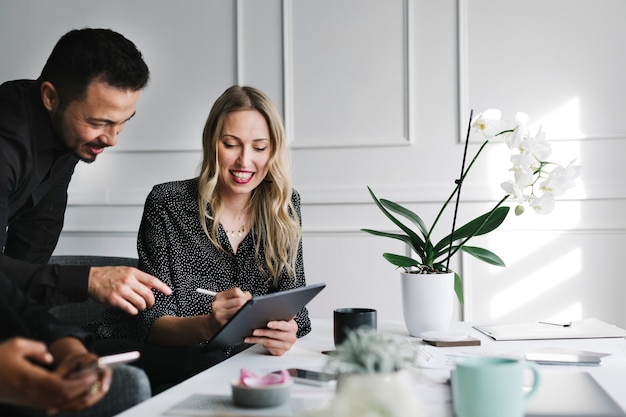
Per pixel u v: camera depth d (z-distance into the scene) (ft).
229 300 4.89
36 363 3.04
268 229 6.08
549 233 9.90
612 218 9.78
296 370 4.06
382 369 2.77
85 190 11.04
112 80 4.84
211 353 5.35
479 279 10.07
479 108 10.04
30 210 6.49
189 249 5.92
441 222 10.14
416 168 10.20
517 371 2.96
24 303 3.74
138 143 10.94
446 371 4.06
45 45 11.21
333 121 10.41
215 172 5.92
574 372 3.88
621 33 9.75
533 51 9.93
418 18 10.19
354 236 10.36
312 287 4.71
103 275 4.51
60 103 4.98
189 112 10.82
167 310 5.44
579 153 9.84
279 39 10.56
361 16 10.32
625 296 9.77
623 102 9.75
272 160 6.09
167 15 10.85
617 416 3.06
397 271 10.23
